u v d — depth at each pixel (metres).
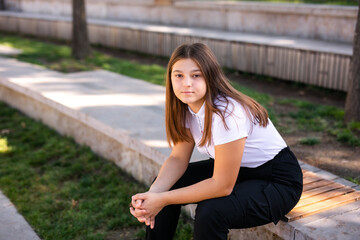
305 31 8.37
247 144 2.01
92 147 4.44
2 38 12.95
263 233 2.45
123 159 3.90
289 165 2.10
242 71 7.95
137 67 8.12
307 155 3.95
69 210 3.23
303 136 4.47
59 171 3.98
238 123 1.89
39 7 16.38
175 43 9.20
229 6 9.84
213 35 8.74
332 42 7.60
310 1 10.21
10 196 3.48
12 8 17.97
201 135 2.13
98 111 4.41
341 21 7.62
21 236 2.84
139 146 3.48
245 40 7.77
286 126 4.80
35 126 5.38
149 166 3.49
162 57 9.65
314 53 6.43
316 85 6.57
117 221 3.03
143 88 5.68
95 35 11.65
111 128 3.86
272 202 2.00
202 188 1.96
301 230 2.07
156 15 12.09
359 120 4.61
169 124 2.23
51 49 10.51
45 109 5.38
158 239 2.17
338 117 5.01
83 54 9.28
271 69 7.22
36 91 5.33
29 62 8.45
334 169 3.62
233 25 9.96
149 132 3.71
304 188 2.51
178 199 2.01
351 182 3.00
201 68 1.91
